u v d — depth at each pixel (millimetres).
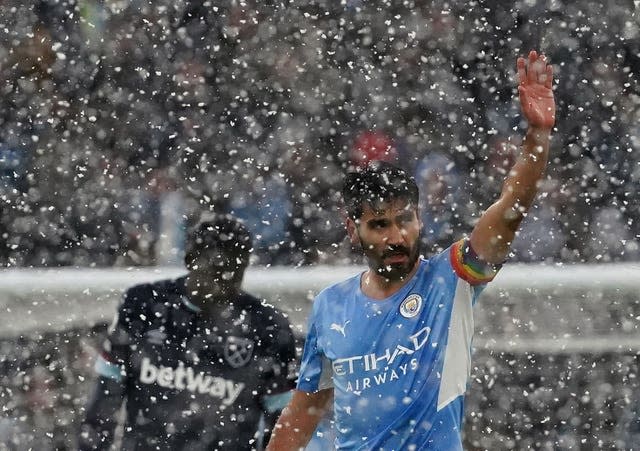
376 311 12953
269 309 15055
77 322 19203
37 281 19203
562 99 28594
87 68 29594
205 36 29516
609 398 19172
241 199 27719
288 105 29156
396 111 28875
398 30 29016
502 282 18953
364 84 29250
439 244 27094
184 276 15117
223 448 14922
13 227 27797
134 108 29188
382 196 12648
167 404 14930
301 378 13742
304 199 27875
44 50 29750
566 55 28781
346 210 13180
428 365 12766
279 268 18656
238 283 14930
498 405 19453
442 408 12750
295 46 29422
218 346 14867
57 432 18672
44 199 28328
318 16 29703
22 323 19172
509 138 28688
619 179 27500
